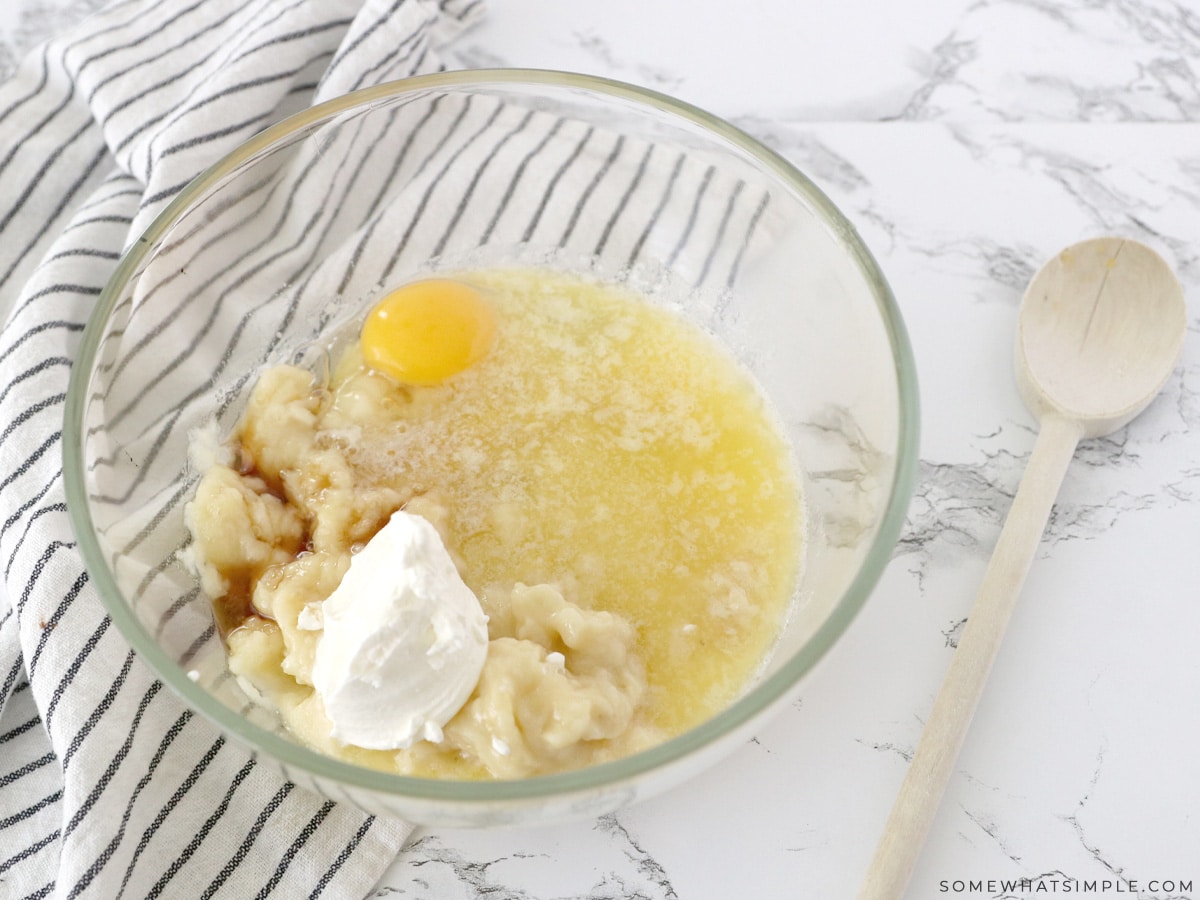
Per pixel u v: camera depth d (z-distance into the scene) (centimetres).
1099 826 45
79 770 44
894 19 61
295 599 45
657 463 49
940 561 49
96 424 45
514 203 54
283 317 53
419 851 45
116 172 57
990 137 58
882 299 45
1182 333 51
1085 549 49
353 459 49
